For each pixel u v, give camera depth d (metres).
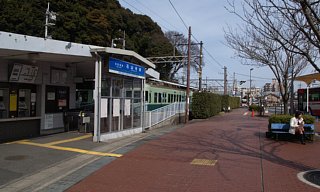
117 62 14.88
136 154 11.78
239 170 9.49
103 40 40.03
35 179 8.27
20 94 14.41
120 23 45.56
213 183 8.12
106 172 9.19
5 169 9.04
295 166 10.15
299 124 15.02
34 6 35.72
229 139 15.92
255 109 49.00
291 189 7.68
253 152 12.45
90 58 14.35
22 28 32.59
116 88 15.68
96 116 13.98
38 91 15.36
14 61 13.65
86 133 16.22
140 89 18.81
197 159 10.97
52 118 16.09
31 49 11.57
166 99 34.22
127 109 17.02
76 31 37.56
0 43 10.64
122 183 8.10
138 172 9.20
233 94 93.31
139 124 18.75
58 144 12.91
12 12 32.06
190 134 18.02
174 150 12.66
